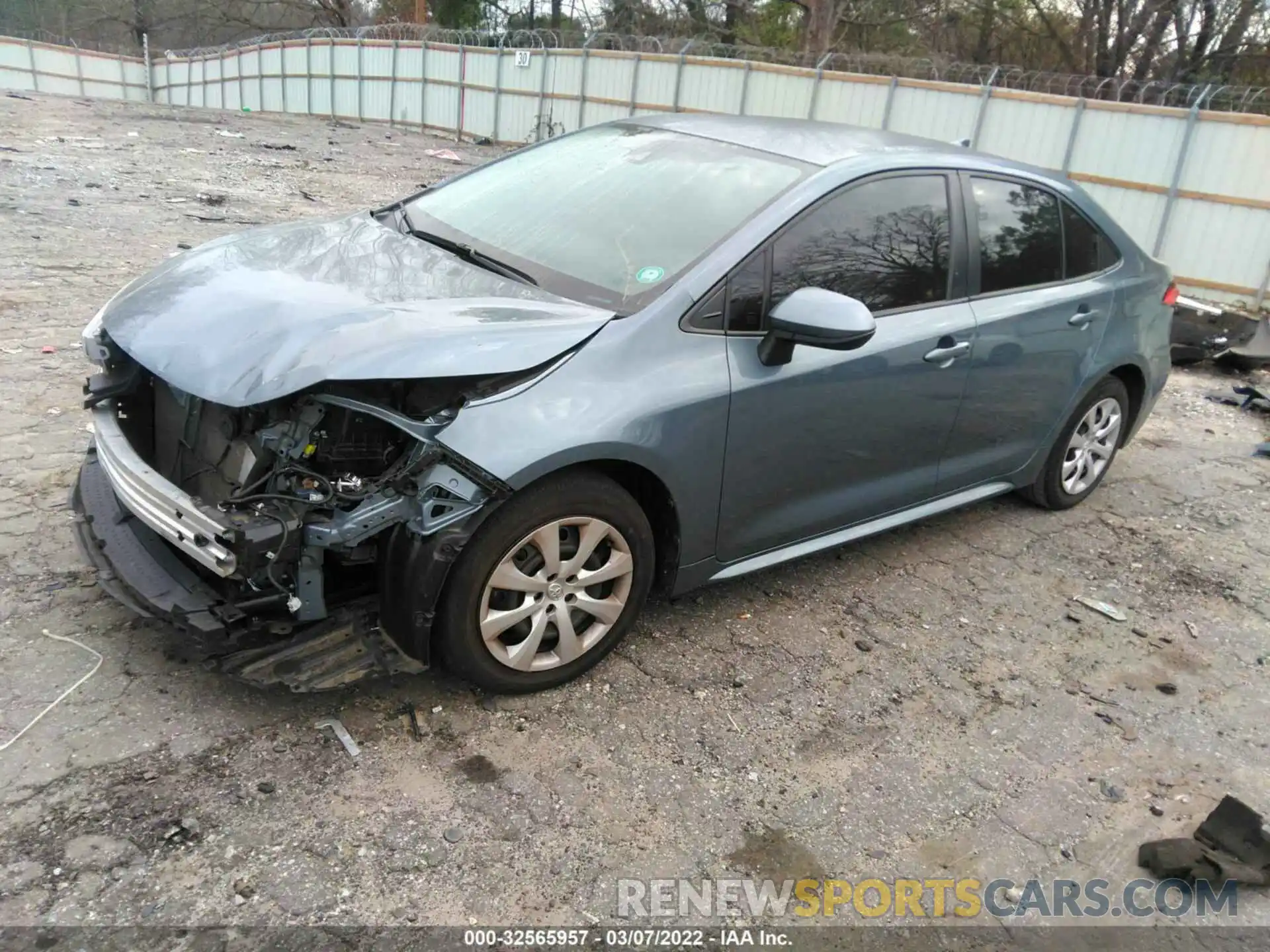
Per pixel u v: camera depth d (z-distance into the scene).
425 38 27.88
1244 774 3.24
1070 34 28.61
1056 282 4.48
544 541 2.92
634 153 3.95
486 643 2.92
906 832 2.82
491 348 2.77
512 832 2.61
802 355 3.38
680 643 3.59
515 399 2.77
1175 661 3.89
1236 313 8.85
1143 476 5.91
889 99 17.23
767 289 3.31
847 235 3.56
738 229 3.32
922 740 3.23
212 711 2.88
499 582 2.87
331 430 2.76
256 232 3.79
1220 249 13.74
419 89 27.89
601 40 23.23
